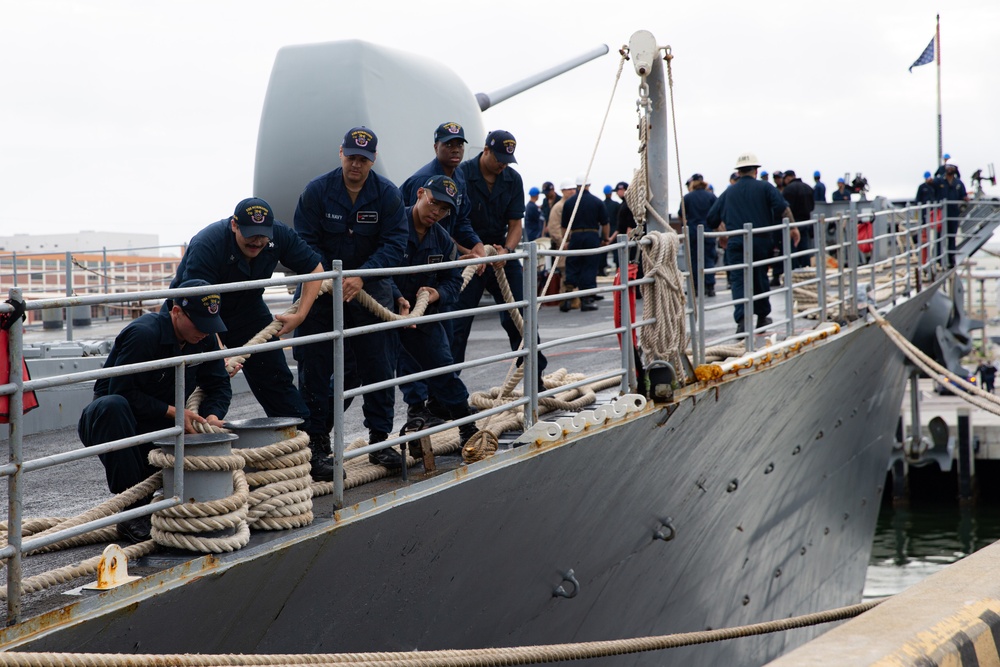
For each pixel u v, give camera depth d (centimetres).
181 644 376
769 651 1047
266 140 1190
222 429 427
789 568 1066
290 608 425
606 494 648
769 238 1126
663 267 695
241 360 466
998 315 4862
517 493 551
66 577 357
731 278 1139
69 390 878
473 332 1509
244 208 460
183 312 427
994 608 224
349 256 559
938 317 2069
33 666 254
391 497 469
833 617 500
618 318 678
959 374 2177
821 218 1044
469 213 700
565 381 798
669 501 748
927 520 2186
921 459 2167
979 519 2177
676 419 691
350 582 454
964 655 204
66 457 328
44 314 1589
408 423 562
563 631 654
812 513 1111
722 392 746
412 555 490
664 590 787
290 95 1184
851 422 1205
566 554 633
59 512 557
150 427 448
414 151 1202
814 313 1021
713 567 873
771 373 834
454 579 531
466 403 618
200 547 390
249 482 420
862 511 1327
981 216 2184
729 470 844
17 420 313
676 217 2050
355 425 830
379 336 557
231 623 397
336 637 457
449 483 500
